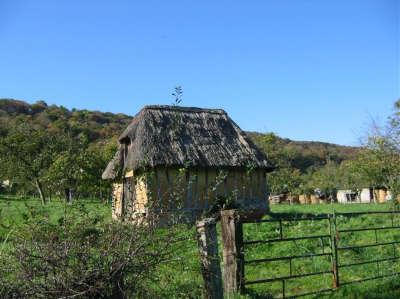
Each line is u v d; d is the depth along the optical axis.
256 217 21.88
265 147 55.31
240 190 22.09
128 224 5.42
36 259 5.04
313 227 14.62
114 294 5.23
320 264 9.94
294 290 8.32
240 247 7.12
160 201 5.96
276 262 10.30
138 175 6.46
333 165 62.94
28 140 34.09
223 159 21.80
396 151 23.06
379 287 8.21
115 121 90.00
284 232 13.88
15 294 4.88
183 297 6.27
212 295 6.25
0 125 48.28
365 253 10.93
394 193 20.62
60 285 5.00
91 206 6.27
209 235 6.36
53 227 5.30
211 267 6.31
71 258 5.10
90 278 5.11
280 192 54.00
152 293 5.72
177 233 5.76
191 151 21.16
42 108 92.75
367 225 15.32
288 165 56.97
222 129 24.19
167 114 22.84
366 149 28.42
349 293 7.89
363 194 53.00
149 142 20.70
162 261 5.52
